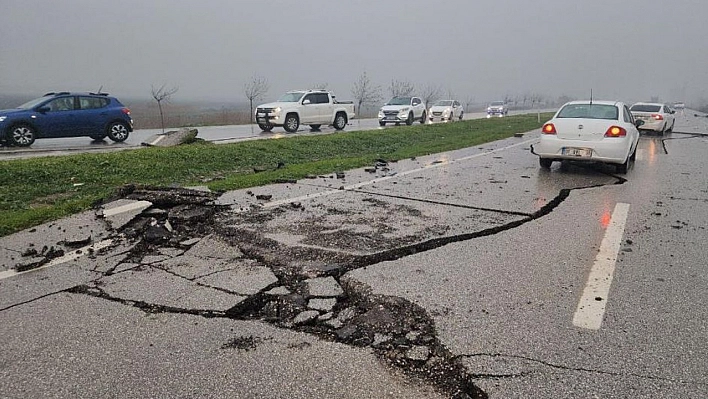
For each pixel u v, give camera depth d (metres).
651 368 3.05
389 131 20.16
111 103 16.92
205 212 6.35
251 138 18.83
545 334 3.45
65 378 2.95
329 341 3.38
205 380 2.92
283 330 3.53
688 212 7.05
